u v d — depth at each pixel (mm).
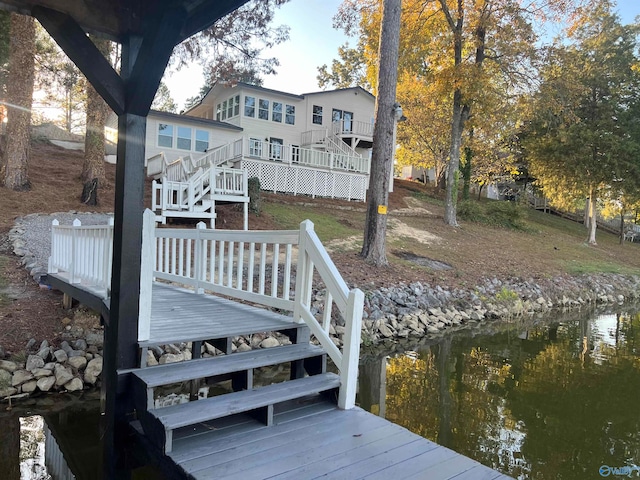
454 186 18672
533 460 3875
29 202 11930
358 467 2506
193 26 3205
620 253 22453
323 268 3779
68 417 4367
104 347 4234
